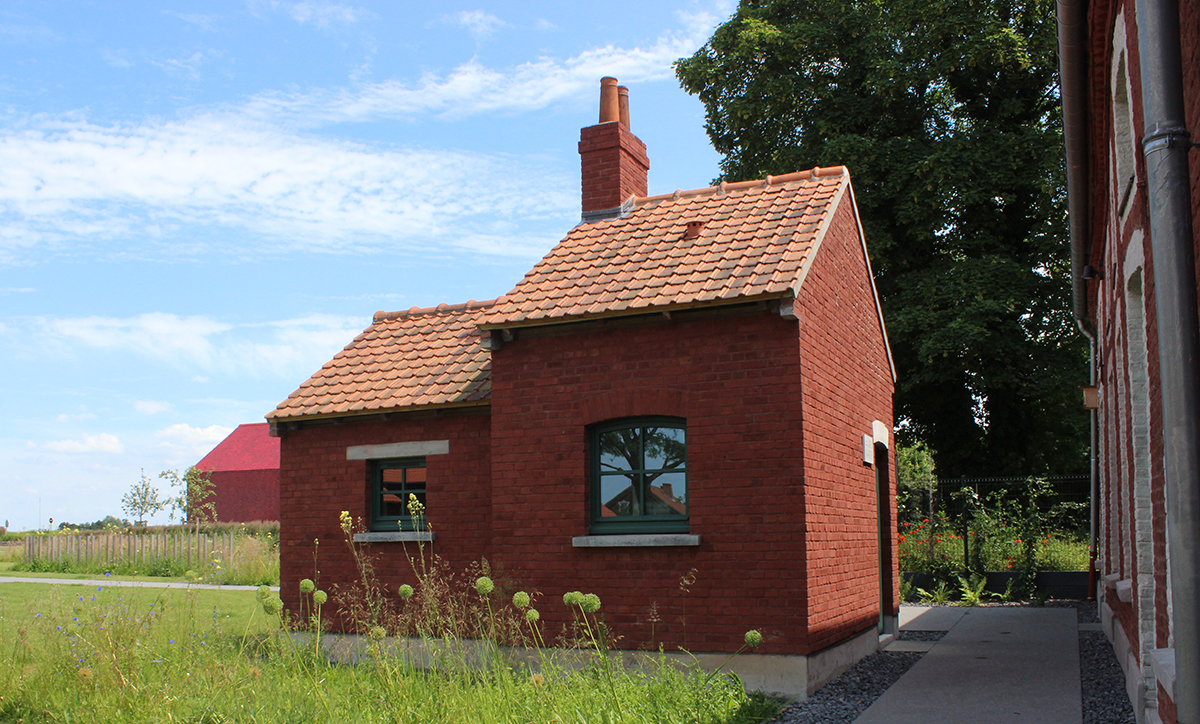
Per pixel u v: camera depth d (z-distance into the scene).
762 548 9.48
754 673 9.36
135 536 28.05
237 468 53.34
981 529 19.34
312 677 8.13
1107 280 10.85
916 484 27.64
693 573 9.31
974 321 20.83
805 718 8.32
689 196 13.04
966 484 20.30
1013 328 22.12
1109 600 12.55
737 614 9.50
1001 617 15.77
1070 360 22.38
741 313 9.86
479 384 11.96
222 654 9.09
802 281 9.72
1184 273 3.49
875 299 13.80
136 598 10.41
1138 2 3.72
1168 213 3.53
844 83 24.69
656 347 10.22
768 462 9.56
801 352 9.65
